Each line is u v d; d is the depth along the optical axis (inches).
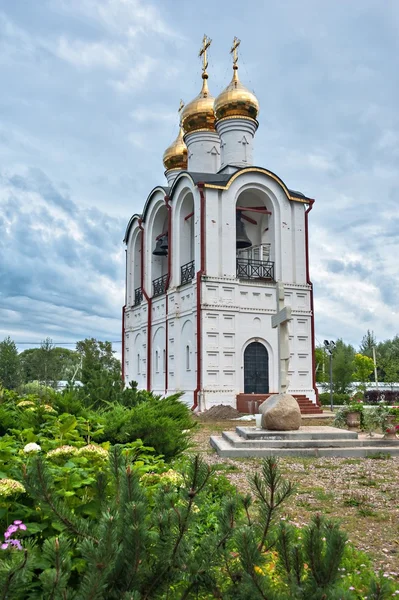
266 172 1187.9
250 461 500.1
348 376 1936.5
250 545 133.0
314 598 126.4
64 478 165.8
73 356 2561.5
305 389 1171.9
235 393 1094.4
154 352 1318.9
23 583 106.8
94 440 335.3
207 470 148.9
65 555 116.2
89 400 525.3
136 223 1488.7
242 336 1123.9
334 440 550.0
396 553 253.0
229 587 136.1
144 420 354.0
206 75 1456.7
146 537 126.2
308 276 1212.5
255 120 1309.1
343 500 353.1
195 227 1143.6
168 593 136.8
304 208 1239.5
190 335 1136.2
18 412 388.5
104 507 140.4
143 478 189.6
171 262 1243.2
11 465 182.1
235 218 1154.0
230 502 148.3
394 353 3021.7
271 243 1208.2
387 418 578.6
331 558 132.0
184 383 1152.8
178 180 1221.7
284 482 152.6
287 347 621.9
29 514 150.7
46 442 239.0
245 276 1162.0
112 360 2659.9
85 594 113.5
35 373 1921.8
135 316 1467.8
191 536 145.3
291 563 137.9
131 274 1512.1
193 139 1421.0
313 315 1202.6
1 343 1712.6
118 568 125.5
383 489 385.1
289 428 583.2
